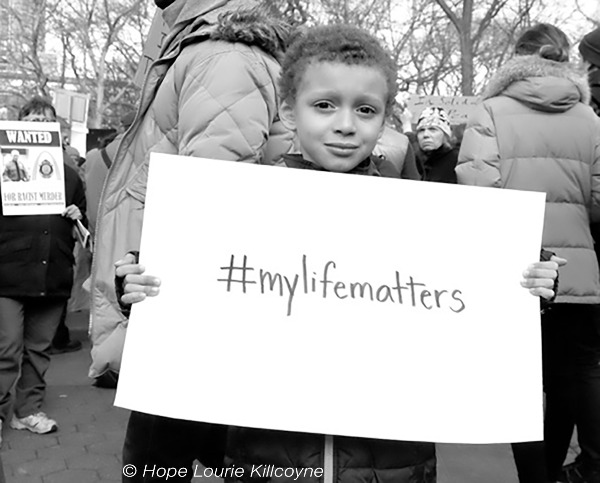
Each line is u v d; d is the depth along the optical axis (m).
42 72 17.80
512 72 2.10
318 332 1.11
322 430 1.08
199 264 1.11
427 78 15.35
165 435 1.41
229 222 1.12
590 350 2.11
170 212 1.11
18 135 2.75
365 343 1.11
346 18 11.20
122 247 1.51
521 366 1.13
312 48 1.17
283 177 1.13
